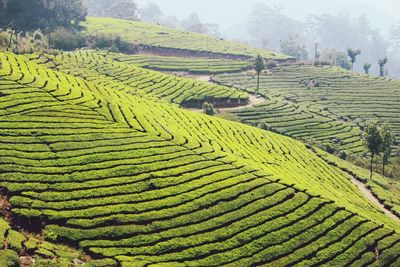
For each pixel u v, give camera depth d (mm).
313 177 86375
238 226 61656
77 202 58844
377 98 154875
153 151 72750
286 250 60375
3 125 70000
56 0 178000
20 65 95375
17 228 54562
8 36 129500
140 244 55688
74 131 72938
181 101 124625
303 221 65438
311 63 194375
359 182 96312
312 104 146375
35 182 60406
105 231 55969
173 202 62500
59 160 65375
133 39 182625
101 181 63219
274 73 174250
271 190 69875
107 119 79375
